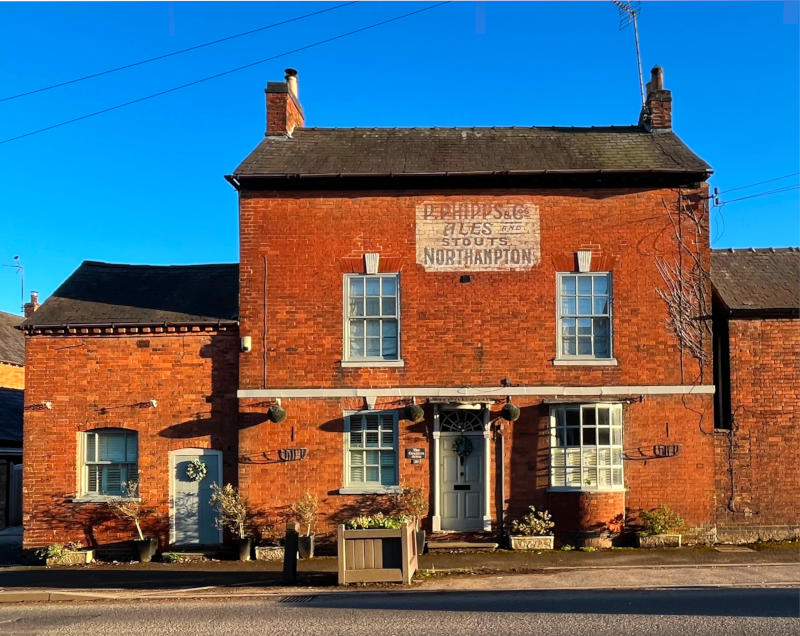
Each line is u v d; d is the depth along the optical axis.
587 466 15.16
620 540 15.12
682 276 15.69
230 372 15.98
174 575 13.43
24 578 13.52
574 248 15.77
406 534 11.99
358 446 15.57
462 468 15.58
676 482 15.34
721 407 16.00
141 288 17.62
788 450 15.62
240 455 15.46
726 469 15.55
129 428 15.96
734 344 15.84
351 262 15.81
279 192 15.93
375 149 17.14
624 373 15.52
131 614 10.21
